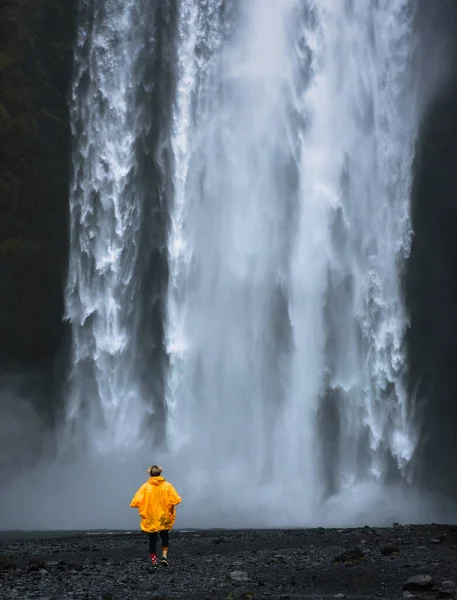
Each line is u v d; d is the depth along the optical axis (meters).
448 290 35.16
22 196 35.44
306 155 34.97
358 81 35.03
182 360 34.59
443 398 34.72
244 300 34.59
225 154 35.47
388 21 35.22
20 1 35.41
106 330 35.28
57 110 36.00
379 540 18.12
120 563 15.47
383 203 34.50
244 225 35.03
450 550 15.73
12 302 35.59
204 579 13.29
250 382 34.06
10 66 35.12
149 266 35.38
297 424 33.44
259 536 20.58
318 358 33.75
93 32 36.34
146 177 35.72
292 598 11.41
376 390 33.53
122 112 36.09
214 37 36.03
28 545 19.88
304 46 35.47
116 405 34.81
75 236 35.69
